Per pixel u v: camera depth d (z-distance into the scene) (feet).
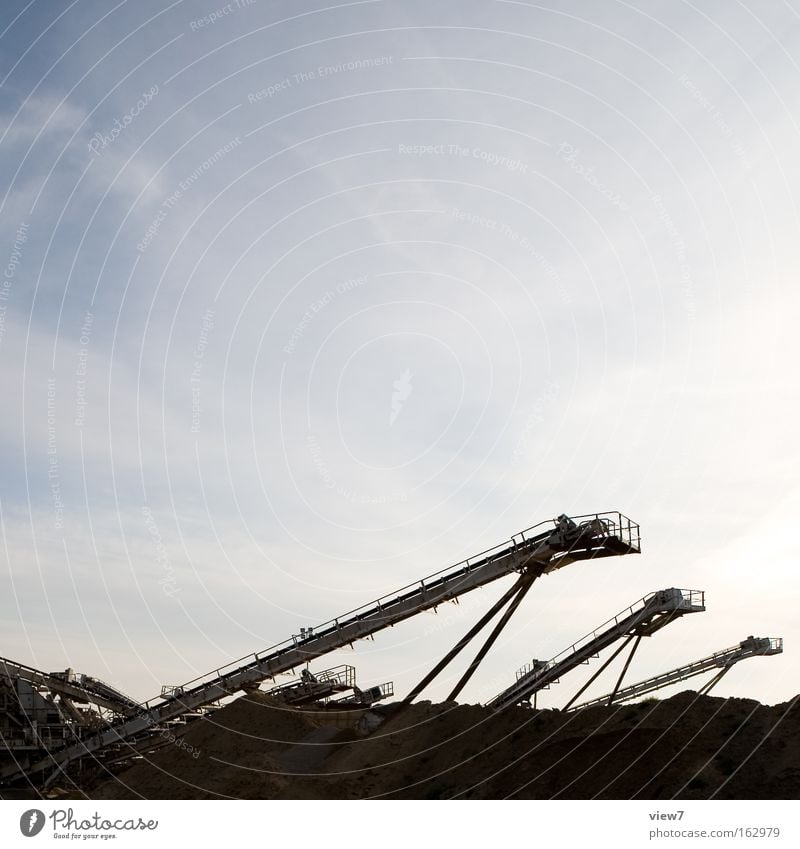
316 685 253.65
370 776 187.73
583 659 196.95
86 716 248.93
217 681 227.61
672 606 184.44
